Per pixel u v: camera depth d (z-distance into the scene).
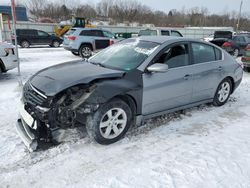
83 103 3.11
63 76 3.36
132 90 3.46
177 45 4.16
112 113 3.41
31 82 3.47
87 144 3.46
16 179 2.75
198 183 2.72
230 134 3.93
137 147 3.45
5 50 7.20
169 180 2.76
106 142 3.43
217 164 3.08
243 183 2.75
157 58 3.84
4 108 4.89
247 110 5.07
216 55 4.92
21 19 36.31
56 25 29.31
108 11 61.62
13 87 6.50
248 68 10.01
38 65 10.30
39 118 3.10
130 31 33.62
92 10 61.22
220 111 4.95
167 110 4.14
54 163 3.04
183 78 4.15
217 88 5.00
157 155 3.26
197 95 4.57
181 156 3.25
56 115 3.06
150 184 2.69
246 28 60.12
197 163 3.09
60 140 3.39
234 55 14.84
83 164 3.04
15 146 3.39
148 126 4.11
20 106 3.52
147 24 60.56
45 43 20.77
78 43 13.41
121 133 3.56
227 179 2.80
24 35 19.73
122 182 2.72
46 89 3.12
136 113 3.70
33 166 2.97
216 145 3.56
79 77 3.28
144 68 3.66
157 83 3.79
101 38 13.96
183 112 4.79
